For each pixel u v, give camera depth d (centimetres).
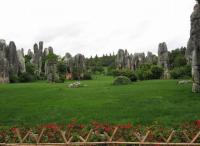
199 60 3544
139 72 6981
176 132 1714
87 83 5709
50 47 11462
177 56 8988
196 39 3572
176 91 3675
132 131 1727
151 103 2994
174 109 2700
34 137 1777
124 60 10294
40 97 3650
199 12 3619
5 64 7075
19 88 4744
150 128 1862
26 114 2778
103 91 3991
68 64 8625
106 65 14625
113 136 1689
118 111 2700
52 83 6512
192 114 2508
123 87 4428
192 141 1616
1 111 2936
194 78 3559
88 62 13138
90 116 2580
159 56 7825
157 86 4378
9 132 1931
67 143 1675
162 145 1599
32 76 8019
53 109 2902
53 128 1820
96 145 1650
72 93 3931
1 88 4791
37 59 10406
